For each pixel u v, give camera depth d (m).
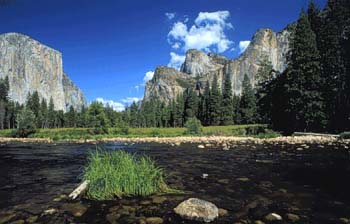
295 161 16.78
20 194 9.84
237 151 23.06
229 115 112.19
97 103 84.69
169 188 10.27
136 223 7.04
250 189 10.14
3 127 131.38
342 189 10.12
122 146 32.72
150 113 146.62
